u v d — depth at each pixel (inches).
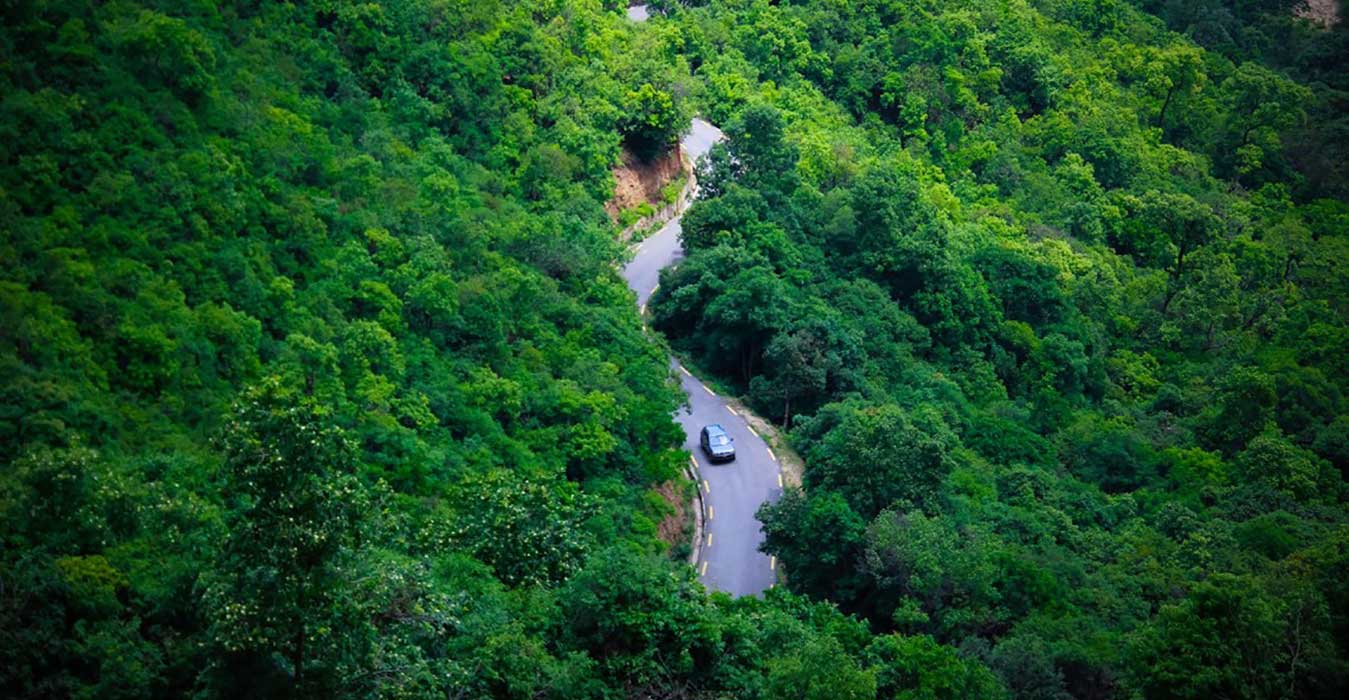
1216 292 4579.2
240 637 1467.8
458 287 2832.2
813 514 2586.1
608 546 2237.9
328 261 2655.0
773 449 3176.7
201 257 2389.3
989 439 3371.1
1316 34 7755.9
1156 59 6451.8
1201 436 3828.7
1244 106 6358.3
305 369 2335.1
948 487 2815.0
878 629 2539.4
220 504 1919.3
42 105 2336.4
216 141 2647.6
